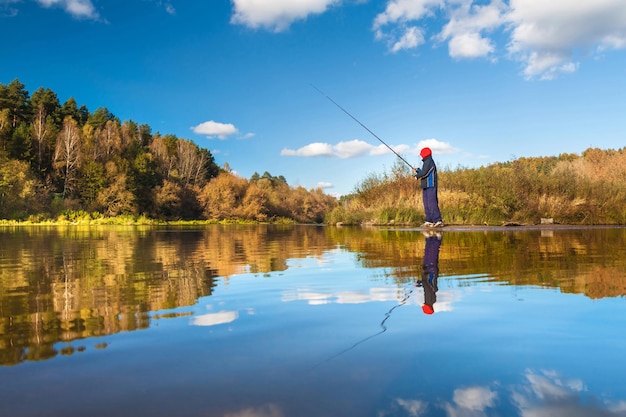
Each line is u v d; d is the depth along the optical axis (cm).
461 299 269
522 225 1519
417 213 1839
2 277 404
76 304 273
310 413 115
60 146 5034
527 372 144
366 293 298
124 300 286
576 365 151
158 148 6638
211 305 267
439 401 122
